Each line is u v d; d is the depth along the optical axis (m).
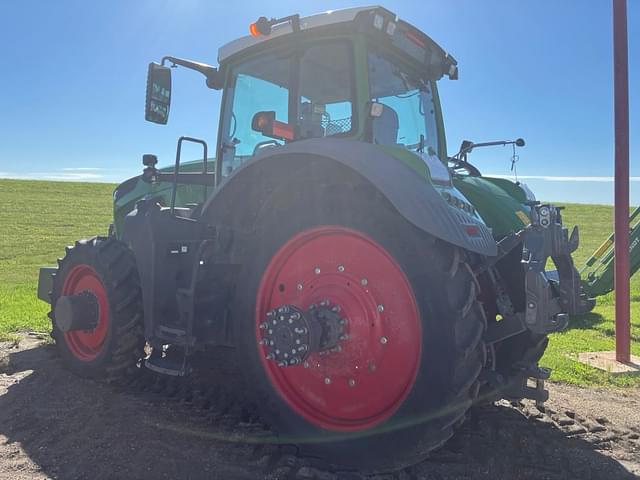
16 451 3.07
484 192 4.58
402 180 2.88
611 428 3.63
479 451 3.17
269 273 3.27
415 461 2.77
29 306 7.70
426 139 4.13
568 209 32.84
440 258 2.76
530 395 3.29
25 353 4.97
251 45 3.88
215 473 2.86
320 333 2.95
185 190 5.49
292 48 3.68
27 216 23.84
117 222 5.97
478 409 3.80
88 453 3.04
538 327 2.86
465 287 2.73
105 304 4.14
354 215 2.99
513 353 3.54
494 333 2.99
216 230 3.67
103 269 4.09
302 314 2.91
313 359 3.10
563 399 4.21
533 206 3.14
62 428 3.36
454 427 2.79
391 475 2.89
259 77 3.95
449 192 3.31
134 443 3.17
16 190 32.25
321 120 3.59
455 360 2.64
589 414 3.89
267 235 3.31
